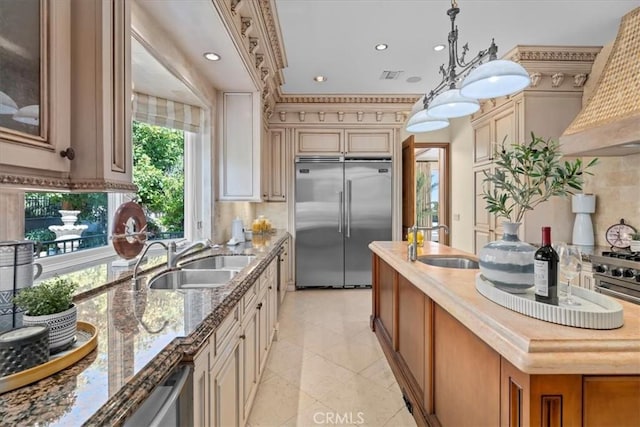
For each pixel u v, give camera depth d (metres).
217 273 2.14
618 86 2.42
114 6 1.04
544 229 1.12
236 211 3.95
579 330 0.94
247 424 1.85
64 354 0.82
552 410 0.89
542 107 3.37
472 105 2.21
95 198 2.09
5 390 0.69
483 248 1.36
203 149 3.04
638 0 2.43
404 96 4.54
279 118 4.68
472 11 2.56
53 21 0.88
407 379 2.08
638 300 2.15
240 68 2.67
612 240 2.92
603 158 3.13
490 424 1.14
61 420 0.61
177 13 1.89
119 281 1.63
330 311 3.79
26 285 0.98
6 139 0.73
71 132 0.96
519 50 3.20
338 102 4.61
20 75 0.79
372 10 2.54
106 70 0.99
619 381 0.89
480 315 1.12
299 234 4.68
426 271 1.83
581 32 2.90
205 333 1.06
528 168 1.35
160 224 2.78
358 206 4.68
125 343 0.94
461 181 5.01
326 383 2.28
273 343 2.92
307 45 3.11
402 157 4.77
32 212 1.62
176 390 0.89
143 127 2.63
